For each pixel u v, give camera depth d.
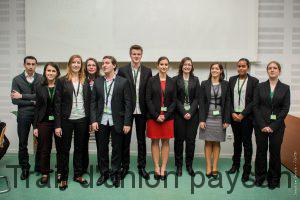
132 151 5.32
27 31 5.20
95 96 3.75
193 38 5.05
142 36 5.10
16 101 4.11
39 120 3.76
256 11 4.96
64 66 5.32
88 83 3.80
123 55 5.14
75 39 5.17
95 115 3.72
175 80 4.14
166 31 5.07
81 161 3.91
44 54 5.21
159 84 3.94
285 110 3.62
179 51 5.08
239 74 4.11
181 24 5.05
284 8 5.01
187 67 4.09
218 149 4.18
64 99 3.65
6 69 5.37
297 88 5.10
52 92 3.73
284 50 5.06
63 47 5.19
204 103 4.10
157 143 4.09
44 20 5.18
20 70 5.36
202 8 5.02
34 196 3.48
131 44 5.11
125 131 3.72
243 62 4.02
